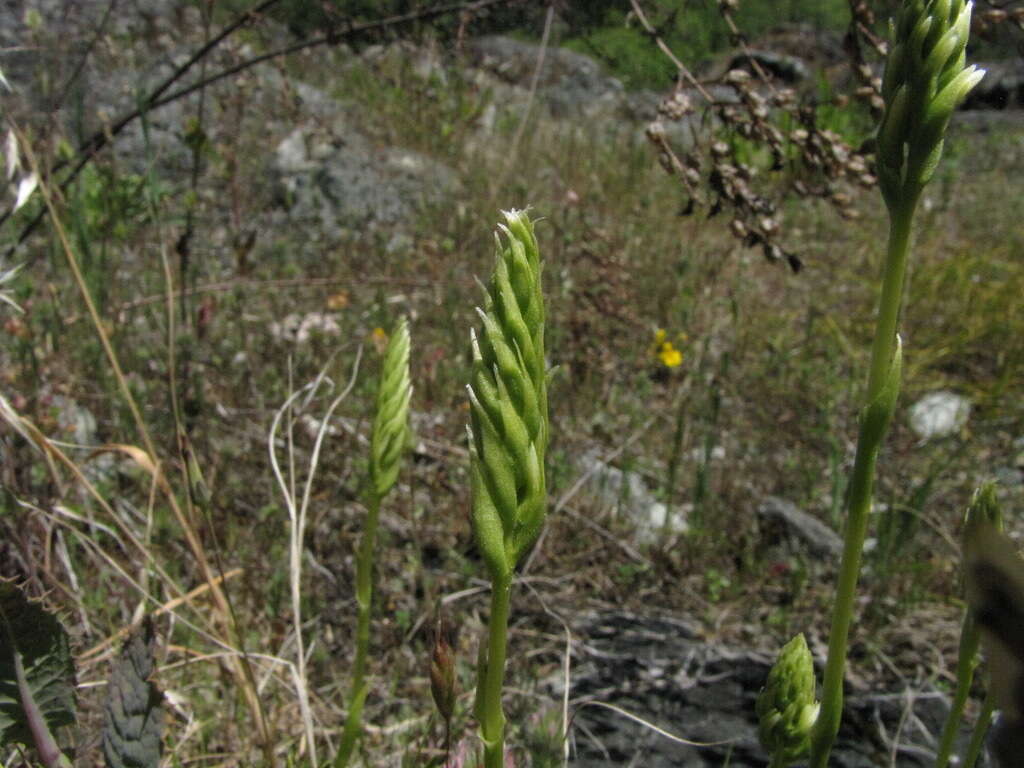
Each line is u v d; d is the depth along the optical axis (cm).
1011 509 373
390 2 360
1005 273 619
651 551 329
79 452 295
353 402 374
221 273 489
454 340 424
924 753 254
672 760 242
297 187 605
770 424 421
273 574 268
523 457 68
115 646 211
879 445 85
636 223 582
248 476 320
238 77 513
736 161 255
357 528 307
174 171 592
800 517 347
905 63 76
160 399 344
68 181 339
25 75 570
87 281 355
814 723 100
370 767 204
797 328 527
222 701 220
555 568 320
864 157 250
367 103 732
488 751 79
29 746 133
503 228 66
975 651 106
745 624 304
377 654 262
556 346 423
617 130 809
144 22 683
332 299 452
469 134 739
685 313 459
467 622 279
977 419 457
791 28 1248
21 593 125
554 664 276
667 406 431
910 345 516
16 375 314
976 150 969
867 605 313
